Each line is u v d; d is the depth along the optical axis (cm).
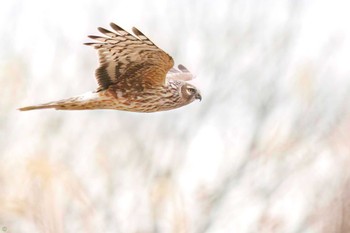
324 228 1337
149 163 1686
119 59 1185
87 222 1347
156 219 1406
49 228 1251
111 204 1577
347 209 1327
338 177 1403
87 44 1162
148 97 1253
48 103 1204
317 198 1389
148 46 1145
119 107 1245
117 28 1121
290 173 1565
